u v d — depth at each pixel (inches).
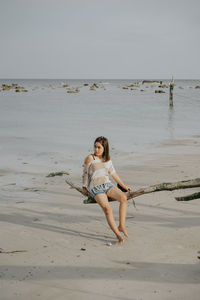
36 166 393.4
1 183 317.7
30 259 159.8
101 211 232.7
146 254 162.7
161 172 345.1
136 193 181.0
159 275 141.5
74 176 343.6
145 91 2775.6
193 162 389.4
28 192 284.8
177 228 195.9
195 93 2425.0
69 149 502.6
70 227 203.6
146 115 1008.9
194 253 162.2
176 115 1004.6
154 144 535.2
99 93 2488.9
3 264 154.6
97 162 180.2
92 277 140.9
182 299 122.7
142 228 197.5
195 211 224.8
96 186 178.5
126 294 127.0
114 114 1037.8
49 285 134.9
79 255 163.6
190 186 169.9
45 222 212.7
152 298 124.0
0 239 185.8
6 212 233.3
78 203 252.5
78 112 1105.4
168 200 250.4
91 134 650.8
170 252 164.2
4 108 1263.5
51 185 307.6
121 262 155.0
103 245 176.1
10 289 132.2
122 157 435.8
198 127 743.7
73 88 3513.8
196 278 137.9
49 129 718.5
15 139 591.8
